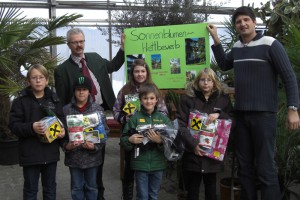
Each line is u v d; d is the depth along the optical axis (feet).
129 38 12.23
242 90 9.81
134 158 10.10
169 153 9.66
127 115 10.57
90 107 10.42
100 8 30.76
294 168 10.83
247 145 10.19
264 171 9.70
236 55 10.02
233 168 11.28
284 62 9.23
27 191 10.17
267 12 17.21
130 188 11.27
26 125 9.65
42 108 10.12
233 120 10.31
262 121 9.59
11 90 15.81
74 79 11.40
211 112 10.41
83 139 9.82
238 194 11.26
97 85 11.69
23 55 17.03
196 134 10.15
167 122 10.26
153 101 10.09
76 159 10.27
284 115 11.03
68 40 11.30
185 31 11.84
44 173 10.33
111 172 16.76
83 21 30.53
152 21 23.89
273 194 9.72
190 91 10.70
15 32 15.43
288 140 10.80
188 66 11.89
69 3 30.22
